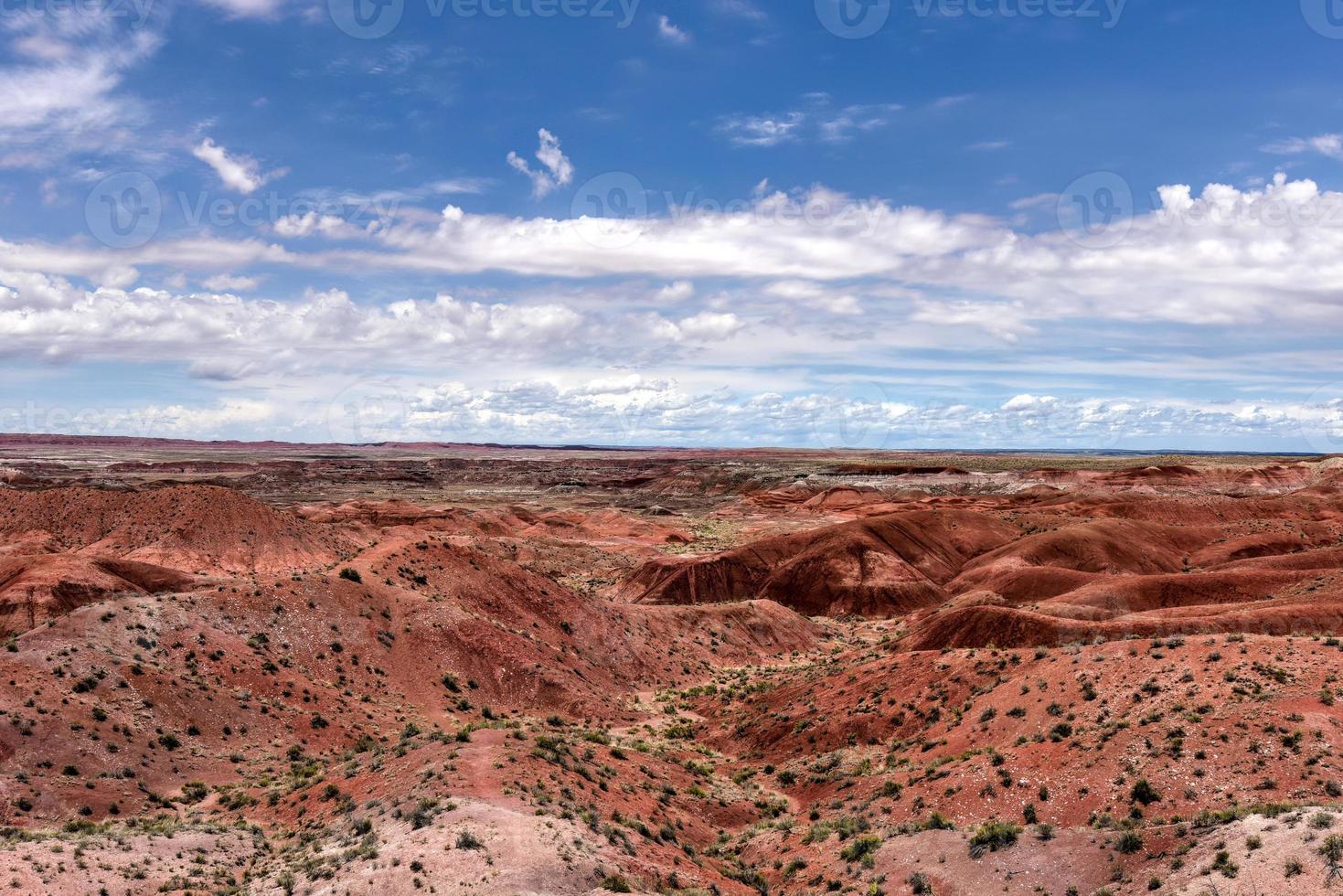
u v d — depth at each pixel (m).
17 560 72.88
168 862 30.31
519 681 60.91
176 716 46.00
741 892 31.23
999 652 50.16
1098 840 27.58
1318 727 31.75
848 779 42.31
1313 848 22.78
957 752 40.56
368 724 51.84
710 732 56.50
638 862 30.34
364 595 63.84
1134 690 38.22
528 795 33.34
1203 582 78.44
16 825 35.03
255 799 39.38
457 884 26.02
